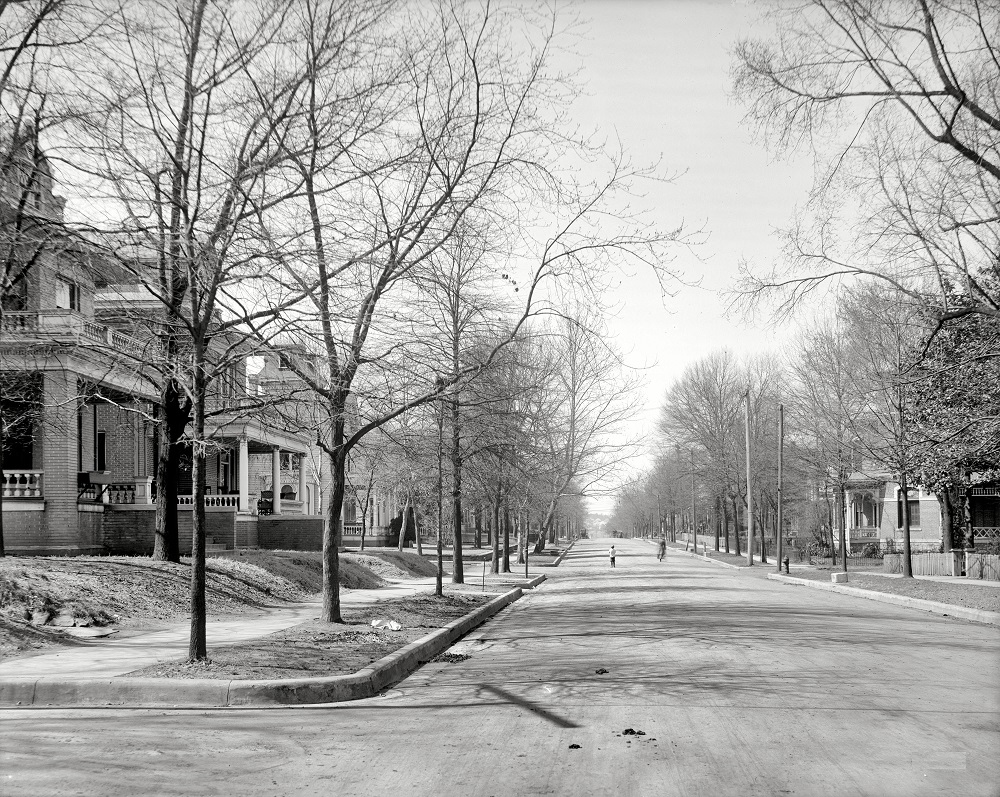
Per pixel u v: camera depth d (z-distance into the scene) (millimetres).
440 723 9375
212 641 14922
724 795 6676
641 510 145875
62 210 13656
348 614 19578
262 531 40000
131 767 7527
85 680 10836
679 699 10477
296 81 13586
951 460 32000
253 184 12516
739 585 35750
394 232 15203
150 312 14195
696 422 68500
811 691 10969
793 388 48875
